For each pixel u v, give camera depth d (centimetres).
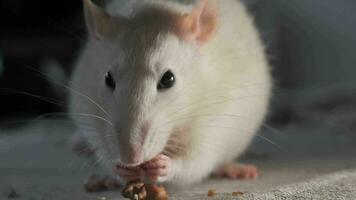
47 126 68
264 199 40
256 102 46
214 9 42
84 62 44
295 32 76
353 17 76
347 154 51
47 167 50
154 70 40
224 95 43
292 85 77
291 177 45
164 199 40
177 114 41
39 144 59
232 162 47
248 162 50
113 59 40
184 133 42
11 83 79
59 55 78
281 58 75
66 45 78
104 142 41
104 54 41
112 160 41
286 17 75
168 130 40
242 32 46
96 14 42
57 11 81
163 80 40
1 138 61
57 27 70
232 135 45
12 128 72
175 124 41
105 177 44
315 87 76
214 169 46
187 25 42
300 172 46
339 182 42
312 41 77
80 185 45
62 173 48
